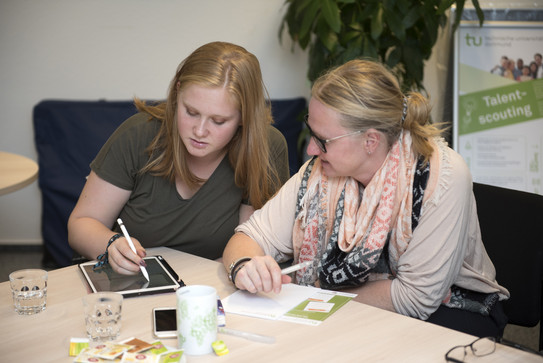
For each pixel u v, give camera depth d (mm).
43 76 3568
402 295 1438
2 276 3271
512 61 3250
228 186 1787
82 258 1761
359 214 1523
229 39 3602
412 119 1475
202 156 1584
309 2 2922
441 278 1424
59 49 3543
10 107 3584
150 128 1741
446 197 1431
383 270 1547
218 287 1389
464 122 3260
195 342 1051
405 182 1461
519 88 3250
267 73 3645
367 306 1270
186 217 1777
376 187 1486
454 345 1099
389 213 1465
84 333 1144
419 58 3084
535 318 1613
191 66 1531
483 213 1695
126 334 1137
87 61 3570
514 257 1626
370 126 1405
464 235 1458
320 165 1612
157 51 3586
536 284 1598
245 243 1579
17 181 2133
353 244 1506
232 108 1539
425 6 2896
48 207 3424
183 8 3549
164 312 1221
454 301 1562
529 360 1042
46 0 3479
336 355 1059
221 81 1498
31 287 1218
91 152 3408
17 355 1056
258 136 1675
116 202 1766
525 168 3250
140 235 1787
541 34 3242
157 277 1418
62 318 1208
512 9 3242
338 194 1573
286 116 3561
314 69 3164
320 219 1589
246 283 1309
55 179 3385
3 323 1183
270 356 1054
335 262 1547
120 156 1728
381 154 1474
